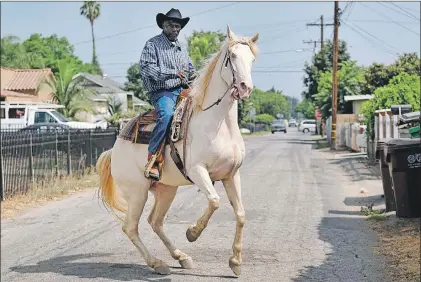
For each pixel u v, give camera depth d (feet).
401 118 40.42
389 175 35.40
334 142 106.83
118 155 24.44
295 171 63.05
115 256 26.45
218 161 20.98
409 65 128.06
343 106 141.49
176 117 21.97
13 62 150.41
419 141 32.99
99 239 30.14
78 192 47.60
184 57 23.93
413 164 32.58
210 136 20.88
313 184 51.03
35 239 30.27
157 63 23.21
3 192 41.52
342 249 26.86
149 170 22.40
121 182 24.32
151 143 22.63
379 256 25.54
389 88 73.26
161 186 24.47
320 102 148.56
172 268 24.02
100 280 22.44
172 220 34.55
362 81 136.77
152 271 23.61
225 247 27.45
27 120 86.48
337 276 22.59
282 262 24.64
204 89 21.31
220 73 20.86
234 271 22.11
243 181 53.36
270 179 55.06
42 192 44.29
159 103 22.76
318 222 33.30
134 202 24.02
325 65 180.04
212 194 20.74
